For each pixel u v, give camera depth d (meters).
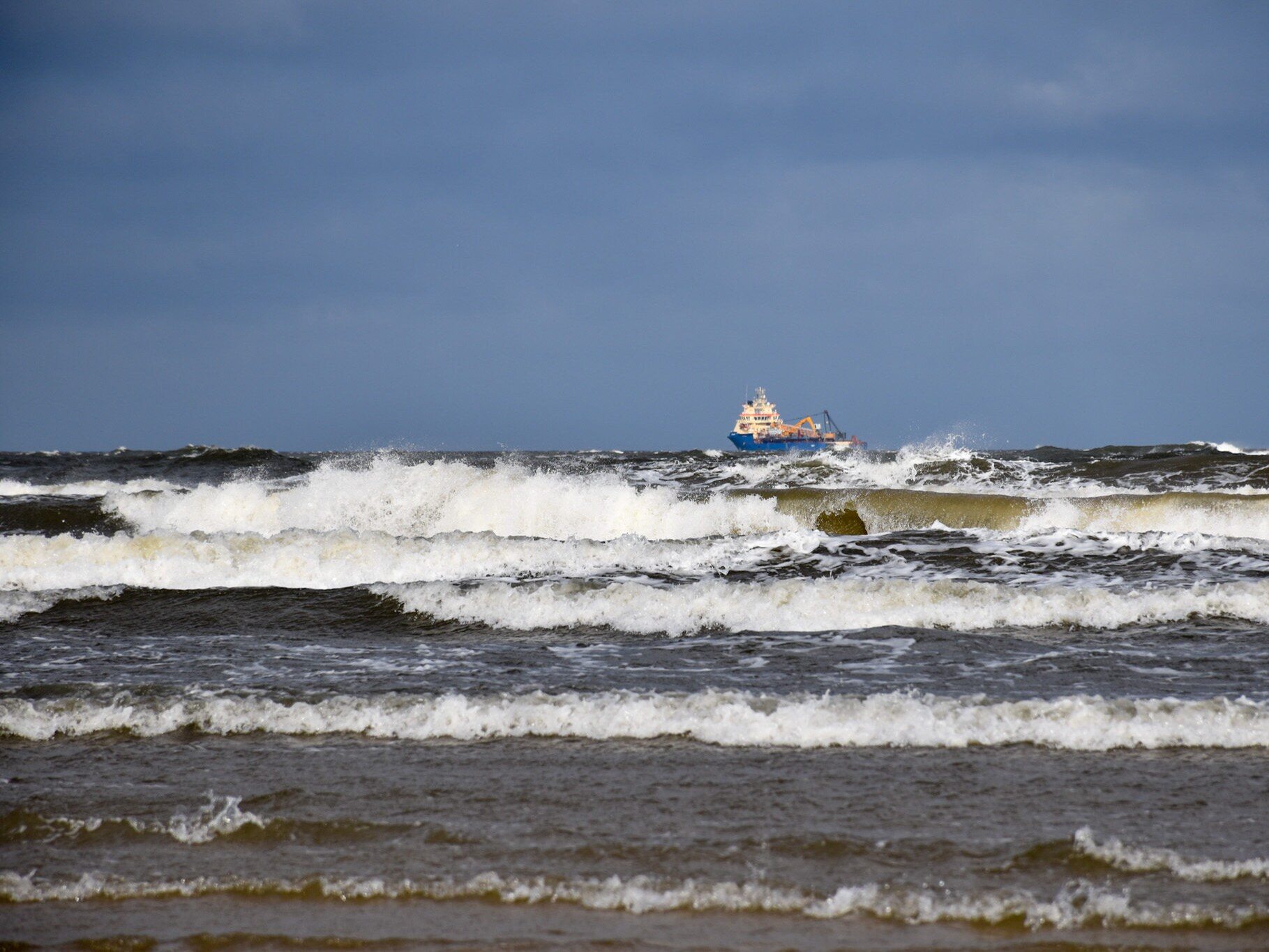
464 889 14.49
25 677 25.47
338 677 25.30
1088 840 15.48
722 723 20.95
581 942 13.10
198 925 13.70
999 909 13.71
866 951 12.78
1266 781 17.91
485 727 21.28
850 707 21.38
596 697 22.44
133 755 20.12
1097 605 30.59
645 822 16.48
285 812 17.16
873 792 17.58
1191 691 23.03
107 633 31.19
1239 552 37.44
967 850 15.34
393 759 19.66
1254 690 23.00
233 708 22.22
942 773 18.42
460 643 29.52
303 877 14.92
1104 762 18.89
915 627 29.67
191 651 28.59
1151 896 13.95
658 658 26.97
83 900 14.48
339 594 34.78
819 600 31.81
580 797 17.58
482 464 83.81
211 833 16.52
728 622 30.64
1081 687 23.42
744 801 17.25
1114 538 39.78
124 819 16.92
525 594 33.22
